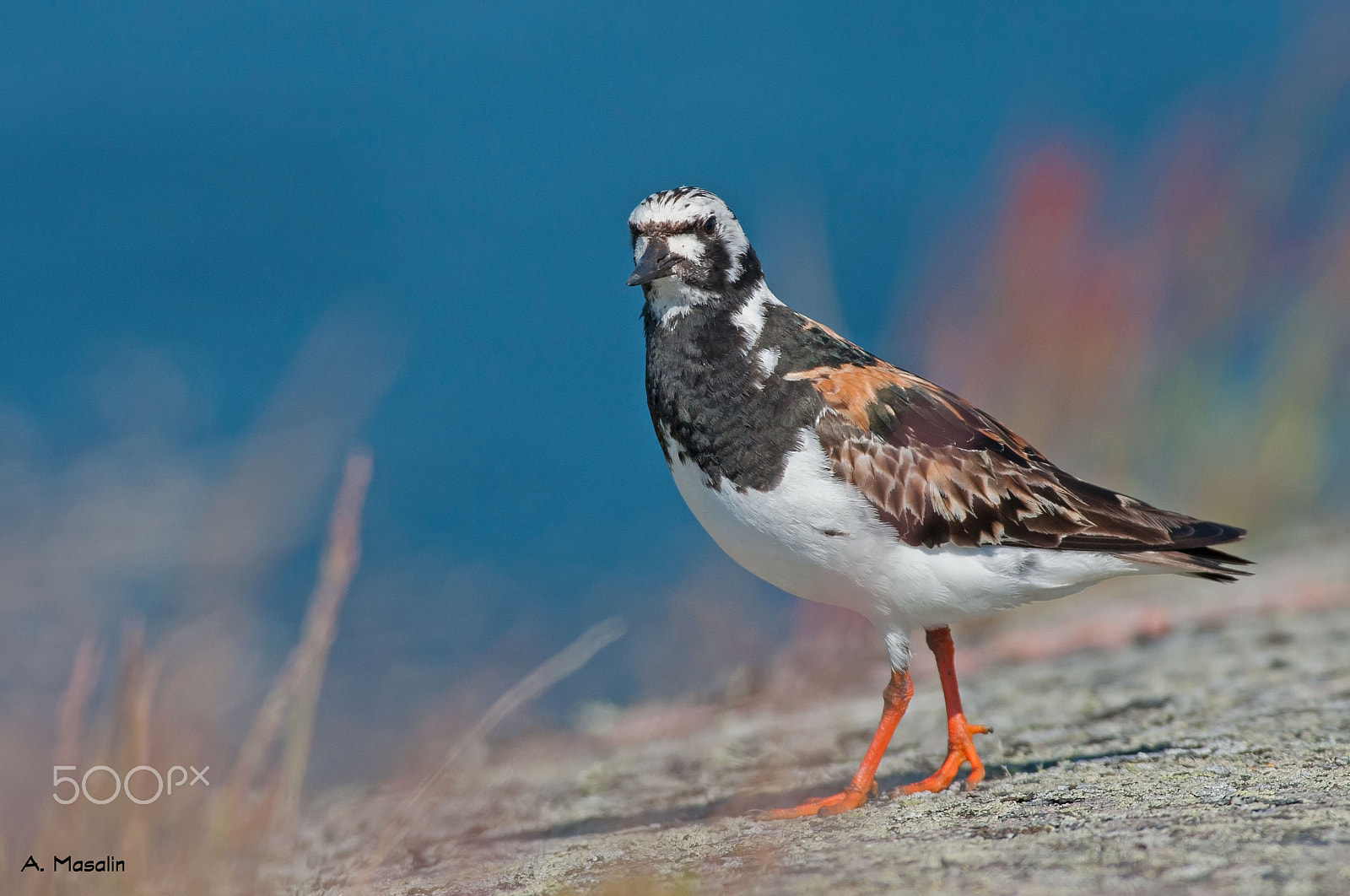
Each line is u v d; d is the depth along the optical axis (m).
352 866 8.20
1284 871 5.69
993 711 10.60
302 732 8.49
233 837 8.12
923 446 8.34
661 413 8.81
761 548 8.52
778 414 8.41
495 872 7.70
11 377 24.94
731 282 8.70
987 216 14.77
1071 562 8.38
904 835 7.02
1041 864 6.12
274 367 25.48
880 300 26.30
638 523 20.02
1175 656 11.45
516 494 20.92
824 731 10.77
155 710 8.31
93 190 34.25
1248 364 17.14
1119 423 14.79
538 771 10.62
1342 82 16.27
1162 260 15.13
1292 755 7.85
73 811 7.67
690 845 7.70
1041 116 33.84
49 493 18.62
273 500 12.21
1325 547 14.41
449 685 13.38
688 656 13.39
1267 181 15.49
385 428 23.56
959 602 8.39
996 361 14.41
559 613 16.11
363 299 29.11
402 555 18.50
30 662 12.75
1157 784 7.49
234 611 10.60
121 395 23.77
